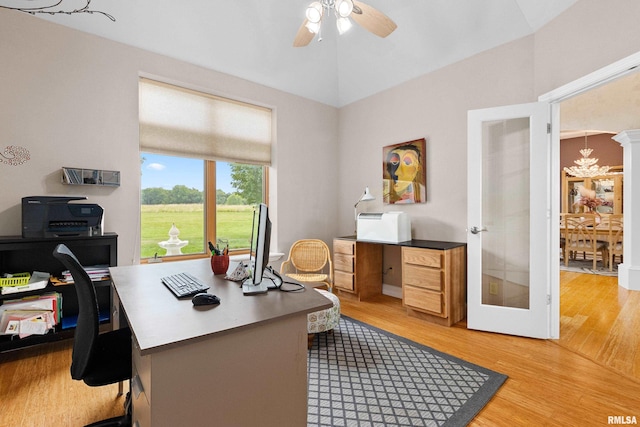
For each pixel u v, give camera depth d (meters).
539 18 2.64
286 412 1.20
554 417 1.66
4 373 2.12
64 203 2.39
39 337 2.27
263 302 1.31
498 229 2.87
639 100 4.03
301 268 3.83
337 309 2.67
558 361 2.26
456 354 2.39
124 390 1.94
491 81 3.04
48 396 1.86
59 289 2.57
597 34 2.22
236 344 1.06
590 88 2.32
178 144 3.27
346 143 4.50
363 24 2.19
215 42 3.17
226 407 1.05
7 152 2.39
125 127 2.88
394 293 3.97
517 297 2.79
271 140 4.01
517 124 2.75
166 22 2.86
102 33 2.74
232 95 3.57
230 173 3.77
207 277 1.79
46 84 2.53
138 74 2.96
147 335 0.95
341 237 4.02
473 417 1.66
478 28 2.95
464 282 3.15
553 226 2.65
